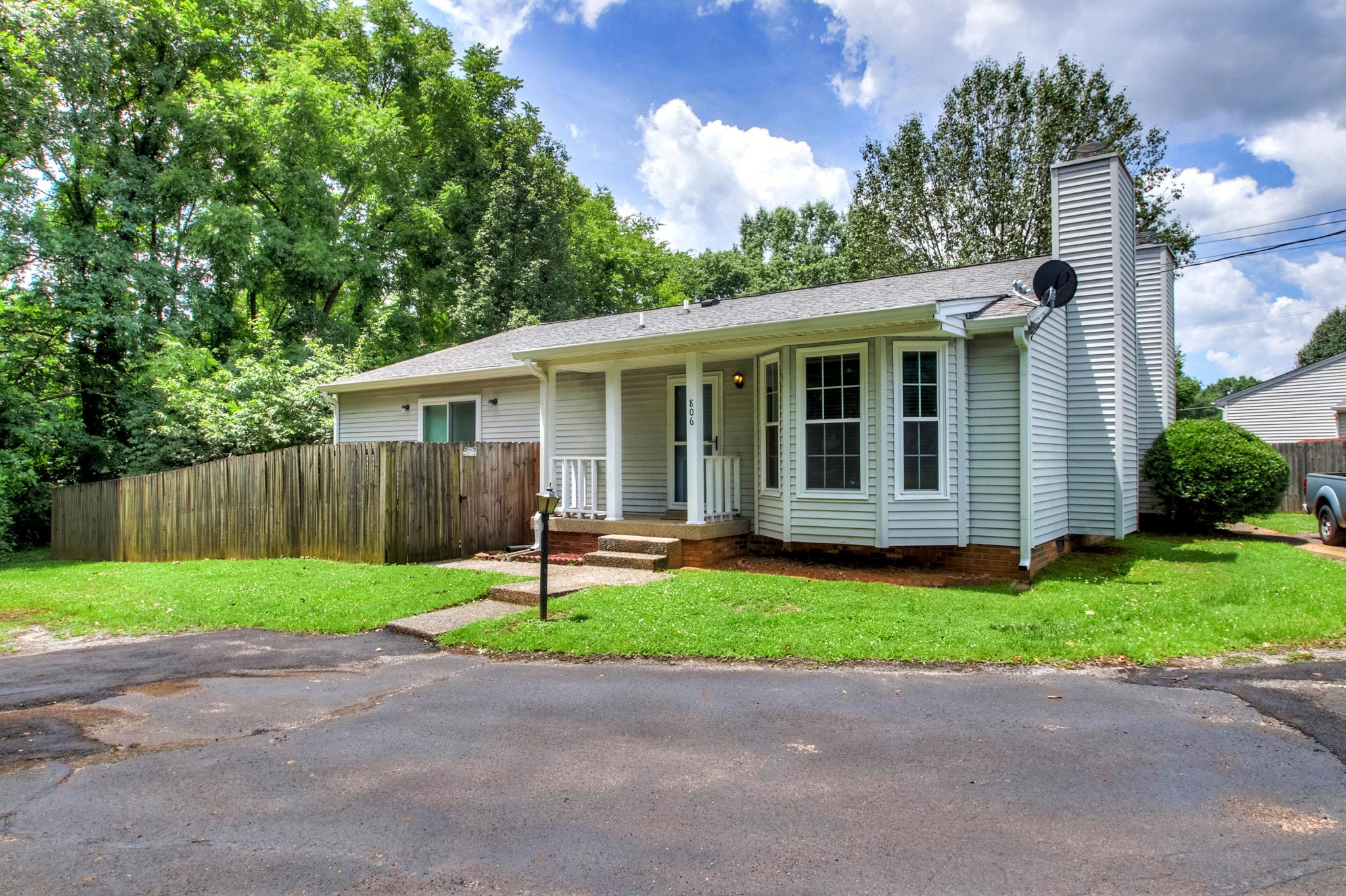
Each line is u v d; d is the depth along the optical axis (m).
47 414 17.00
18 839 3.33
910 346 9.17
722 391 11.59
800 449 9.76
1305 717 4.45
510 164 29.55
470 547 11.78
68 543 15.36
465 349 17.36
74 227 19.33
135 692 5.54
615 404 11.17
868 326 8.80
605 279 39.72
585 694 5.27
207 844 3.25
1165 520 14.27
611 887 2.85
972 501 9.34
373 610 7.89
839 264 40.94
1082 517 11.32
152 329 19.52
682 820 3.39
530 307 28.78
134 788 3.85
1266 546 12.21
